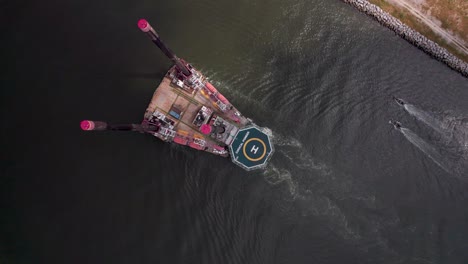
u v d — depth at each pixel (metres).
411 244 48.34
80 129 47.59
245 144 49.69
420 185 51.25
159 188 46.78
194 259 44.81
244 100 52.03
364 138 52.19
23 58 50.06
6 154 45.94
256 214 47.59
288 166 50.22
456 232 49.62
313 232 47.38
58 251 43.31
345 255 46.81
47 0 52.66
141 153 47.59
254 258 45.97
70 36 51.69
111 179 46.19
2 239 43.47
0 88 48.38
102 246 43.84
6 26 51.16
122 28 52.84
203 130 45.97
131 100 49.72
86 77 50.03
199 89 50.03
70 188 45.41
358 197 49.91
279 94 52.72
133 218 45.25
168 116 49.38
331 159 51.09
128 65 51.16
